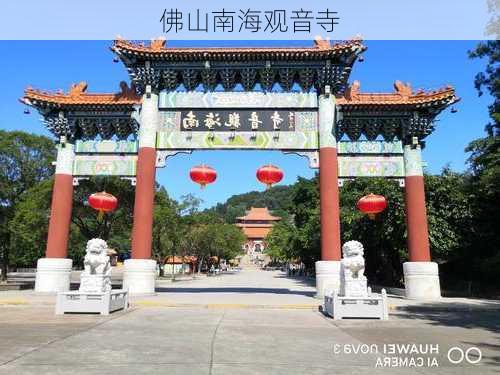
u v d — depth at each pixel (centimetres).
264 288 3569
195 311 1908
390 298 2547
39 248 4056
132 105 2675
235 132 2680
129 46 2614
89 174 2698
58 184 2677
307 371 849
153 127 2689
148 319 1619
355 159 2670
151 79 2700
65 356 958
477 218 3067
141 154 2650
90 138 2786
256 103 2712
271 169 2261
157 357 957
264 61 2667
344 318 1703
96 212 3406
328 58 2644
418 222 2559
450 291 3422
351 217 3462
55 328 1373
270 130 2683
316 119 2703
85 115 2728
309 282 5241
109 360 923
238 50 2619
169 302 2117
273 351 1041
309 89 2756
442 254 3150
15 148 3750
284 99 2716
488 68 3488
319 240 4562
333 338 1245
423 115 2659
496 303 2234
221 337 1232
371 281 4322
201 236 7081
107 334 1262
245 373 826
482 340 1241
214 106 2712
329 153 2616
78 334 1257
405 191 2650
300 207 6103
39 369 840
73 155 2728
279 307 2059
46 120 2750
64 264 2589
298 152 2662
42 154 3922
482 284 3334
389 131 2708
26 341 1138
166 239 5378
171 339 1190
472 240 3083
